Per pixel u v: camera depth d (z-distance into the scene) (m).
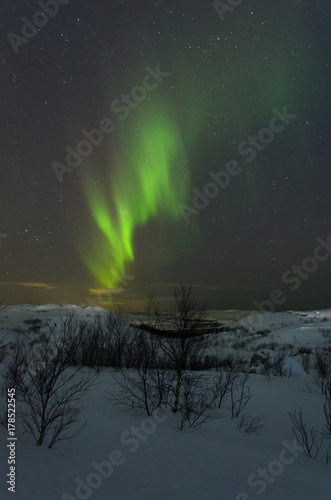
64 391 6.49
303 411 7.61
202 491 3.57
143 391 6.63
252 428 6.24
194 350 7.00
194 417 6.29
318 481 4.17
